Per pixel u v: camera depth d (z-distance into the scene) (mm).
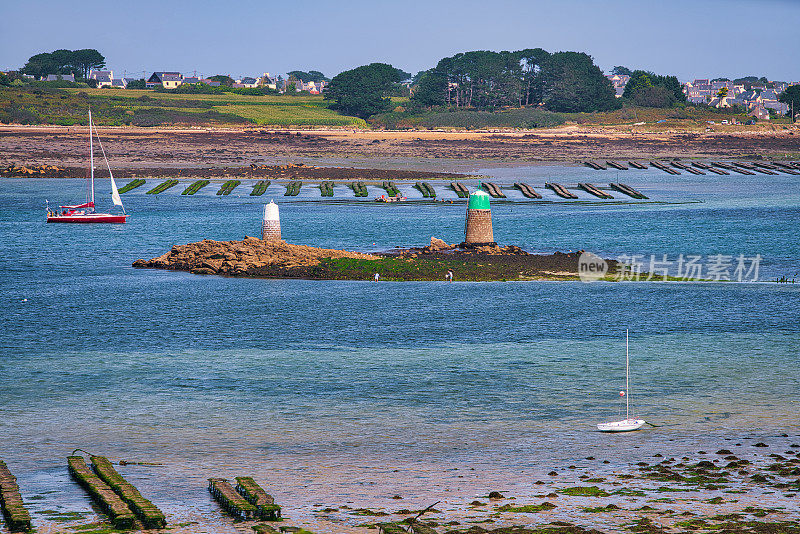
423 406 100312
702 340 133750
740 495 70750
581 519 65562
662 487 73188
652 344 131125
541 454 83438
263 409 99375
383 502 70438
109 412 98062
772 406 98625
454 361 121062
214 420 95188
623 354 124938
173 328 142500
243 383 110438
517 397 103688
